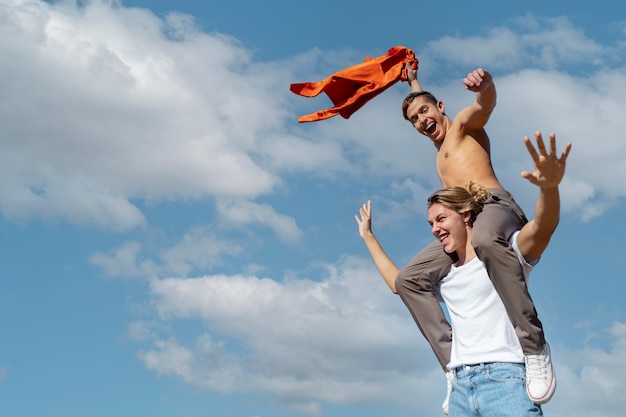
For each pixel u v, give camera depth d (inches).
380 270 280.4
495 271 220.2
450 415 228.1
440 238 237.6
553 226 212.2
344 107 341.1
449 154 296.7
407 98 313.7
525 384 216.1
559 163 199.8
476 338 224.2
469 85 250.5
